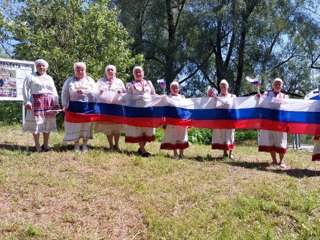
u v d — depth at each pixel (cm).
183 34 2455
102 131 880
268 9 2395
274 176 744
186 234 527
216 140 909
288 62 2806
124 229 536
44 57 1617
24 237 498
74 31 1683
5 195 591
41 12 1722
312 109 831
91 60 1659
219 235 529
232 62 2855
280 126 835
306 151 1371
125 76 1759
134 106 869
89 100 843
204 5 2381
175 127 877
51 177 664
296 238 541
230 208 593
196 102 906
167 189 646
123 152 863
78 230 524
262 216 578
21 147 870
